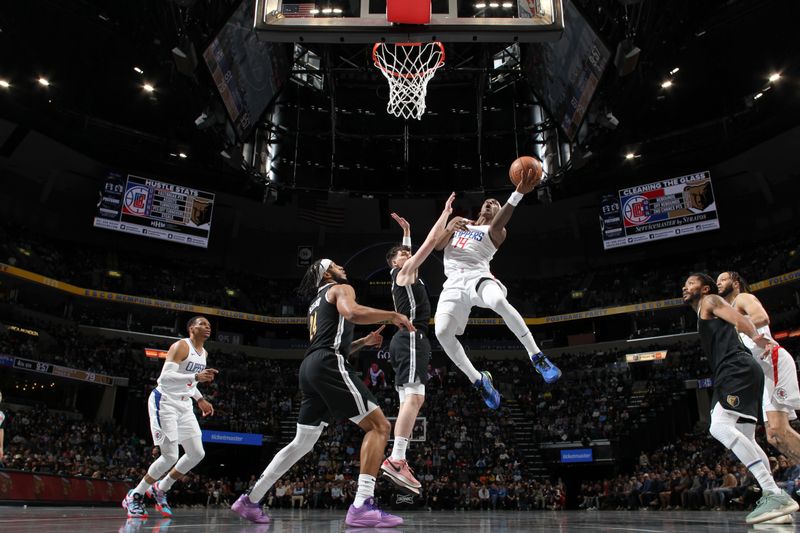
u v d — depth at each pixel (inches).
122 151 1190.3
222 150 962.7
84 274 1235.2
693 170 1249.4
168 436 254.5
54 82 1007.6
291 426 1111.0
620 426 991.6
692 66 973.2
